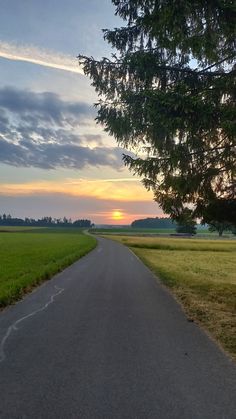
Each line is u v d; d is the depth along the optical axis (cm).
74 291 1355
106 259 2978
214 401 458
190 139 1107
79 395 471
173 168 1159
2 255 2986
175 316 957
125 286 1506
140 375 541
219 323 872
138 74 1186
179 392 483
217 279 1908
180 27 1009
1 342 704
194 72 1133
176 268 2427
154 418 416
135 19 1148
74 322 873
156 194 1258
